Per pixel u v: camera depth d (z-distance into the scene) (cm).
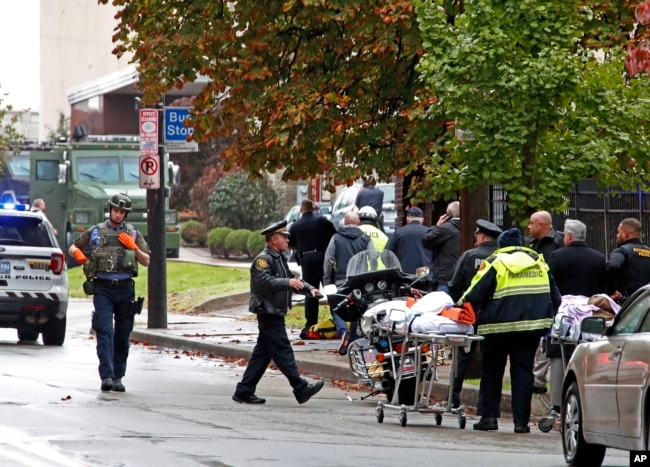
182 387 4819
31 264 6188
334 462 3073
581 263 4403
